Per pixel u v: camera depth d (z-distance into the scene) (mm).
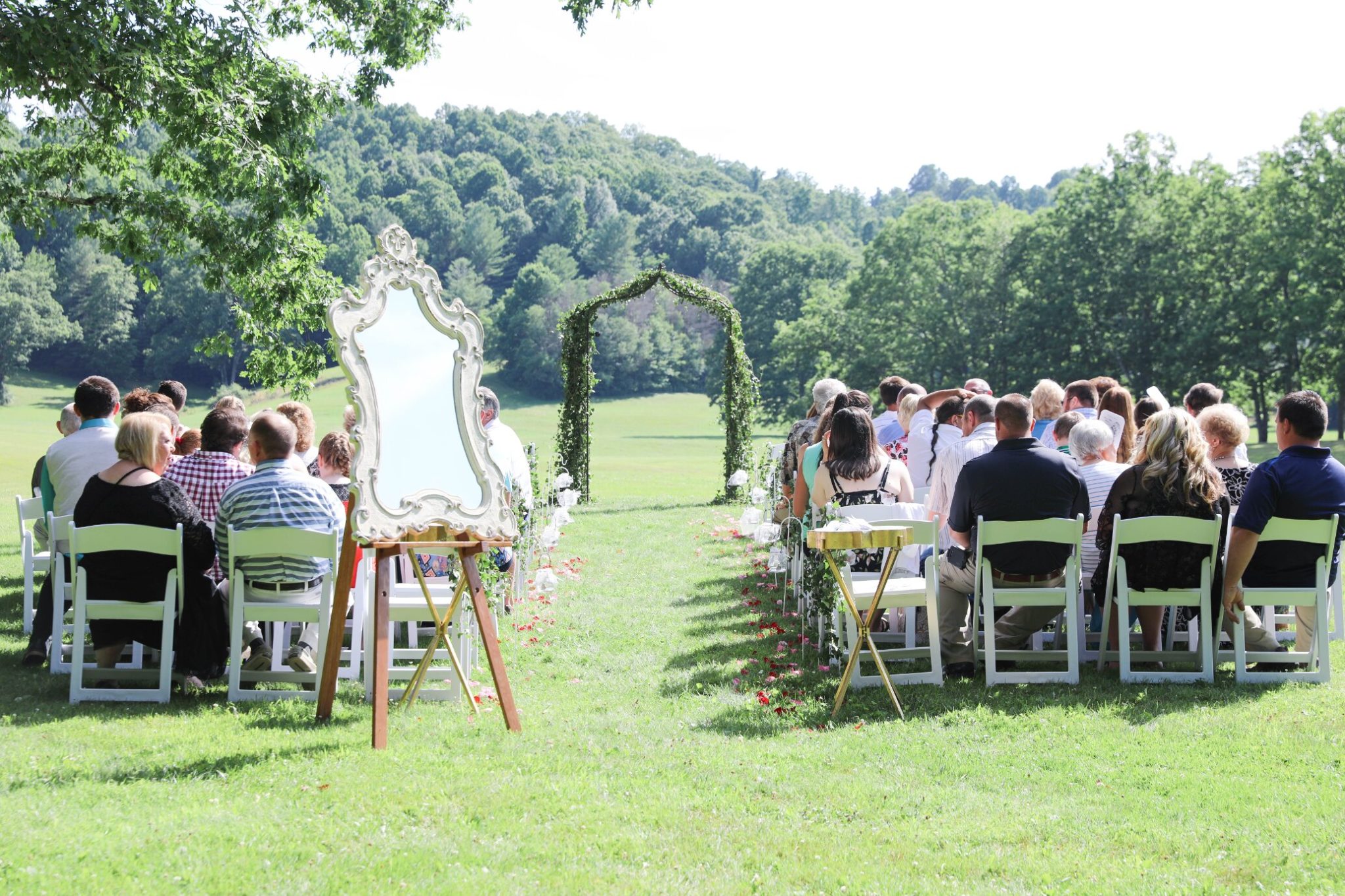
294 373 16203
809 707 6020
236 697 6070
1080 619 6926
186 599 6238
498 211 157000
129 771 4711
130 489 6145
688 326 127062
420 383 5543
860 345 65812
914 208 67000
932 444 9086
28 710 5785
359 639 6551
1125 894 3652
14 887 3457
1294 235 45719
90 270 101750
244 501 6105
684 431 85875
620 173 191375
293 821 4145
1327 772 4793
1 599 9180
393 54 15633
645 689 6586
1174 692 6125
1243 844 4059
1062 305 53656
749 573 10789
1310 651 6562
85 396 7426
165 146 15320
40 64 11773
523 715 5914
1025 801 4570
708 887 3676
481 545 5617
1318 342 46875
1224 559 6648
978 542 6363
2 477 33344
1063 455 6508
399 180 156125
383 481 5398
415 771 4781
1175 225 52469
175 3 14500
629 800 4512
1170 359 50438
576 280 141000
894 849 4035
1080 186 56656
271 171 14055
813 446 8156
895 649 7199
